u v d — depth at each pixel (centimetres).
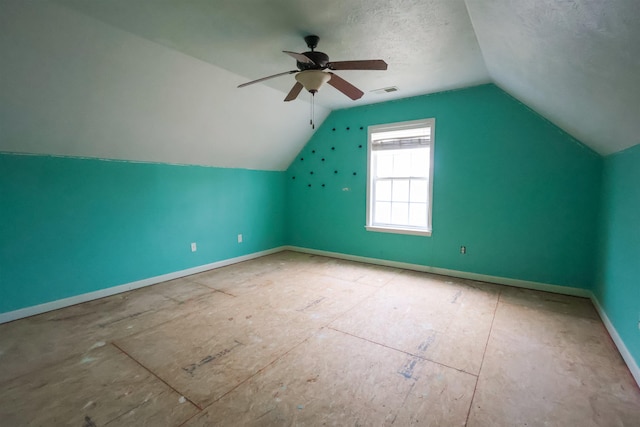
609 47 122
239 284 369
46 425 153
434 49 260
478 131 362
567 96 212
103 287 330
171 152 373
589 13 110
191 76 298
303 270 428
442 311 285
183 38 241
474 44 250
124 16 209
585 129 252
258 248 514
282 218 557
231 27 223
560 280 328
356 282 372
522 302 304
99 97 267
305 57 203
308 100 418
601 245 283
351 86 258
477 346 224
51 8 195
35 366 202
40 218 286
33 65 221
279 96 390
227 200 459
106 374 193
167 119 328
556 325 255
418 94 392
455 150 378
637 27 98
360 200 466
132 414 159
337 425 151
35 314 283
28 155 275
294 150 518
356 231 475
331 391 176
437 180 393
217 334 244
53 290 295
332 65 224
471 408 162
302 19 212
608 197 266
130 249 352
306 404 166
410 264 426
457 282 369
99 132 297
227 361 207
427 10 200
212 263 442
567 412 159
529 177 337
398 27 222
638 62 116
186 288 356
